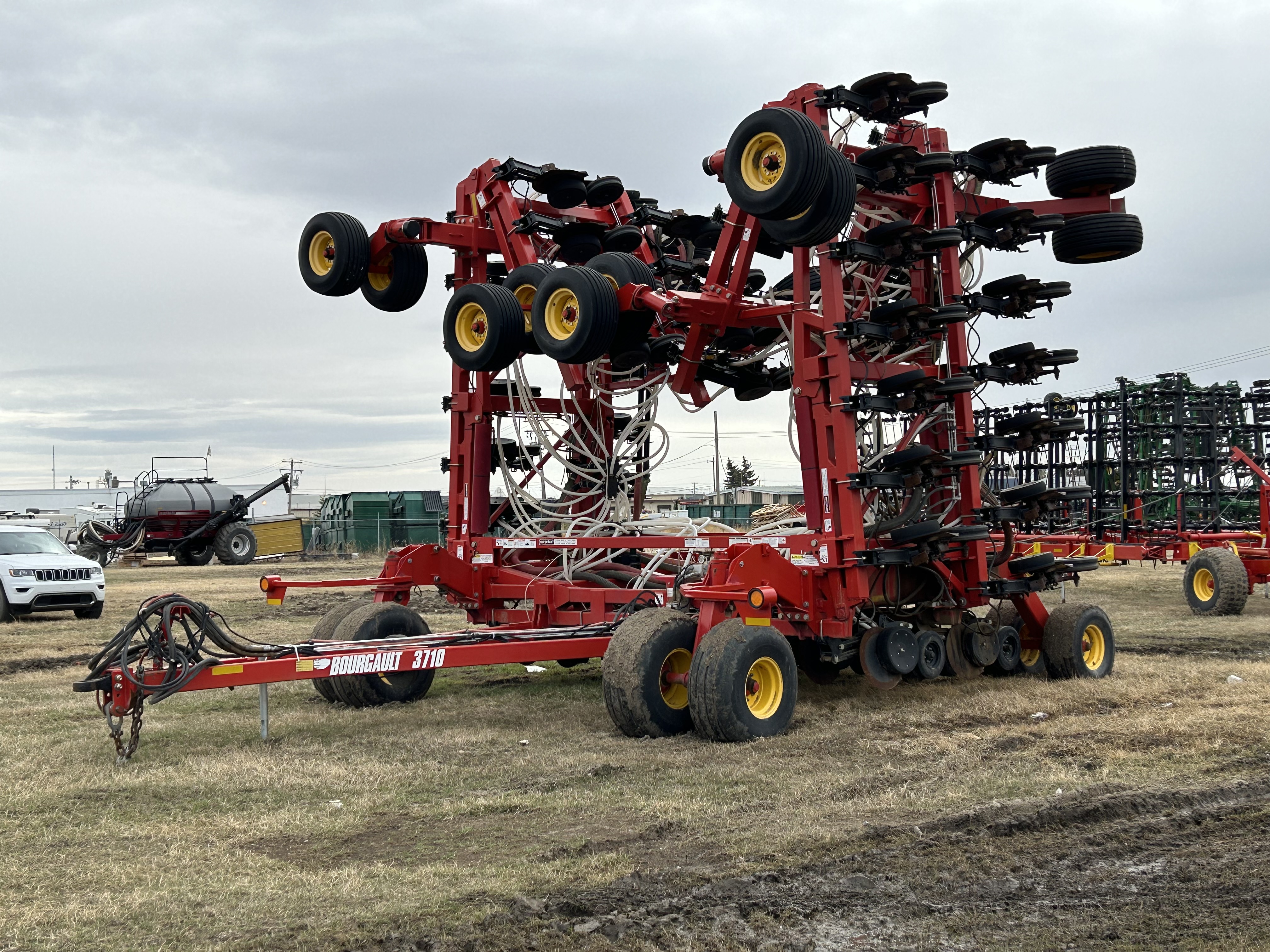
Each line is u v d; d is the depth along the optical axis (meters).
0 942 3.95
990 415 16.89
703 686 7.02
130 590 22.20
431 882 4.50
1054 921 4.07
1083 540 17.55
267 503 63.56
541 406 10.71
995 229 8.73
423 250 10.66
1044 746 6.73
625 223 10.48
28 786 6.09
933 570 8.48
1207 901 4.23
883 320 7.86
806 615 7.99
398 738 7.36
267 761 6.67
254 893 4.40
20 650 12.95
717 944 3.91
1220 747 6.55
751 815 5.41
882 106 7.93
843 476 7.82
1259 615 14.79
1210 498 19.70
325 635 9.21
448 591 10.64
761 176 7.53
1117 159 9.12
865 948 3.86
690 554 9.45
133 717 6.68
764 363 10.37
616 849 4.94
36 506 74.56
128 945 3.92
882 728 7.43
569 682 9.87
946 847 4.88
